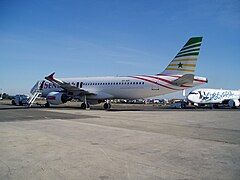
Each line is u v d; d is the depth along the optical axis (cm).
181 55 3114
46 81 3966
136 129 1338
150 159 709
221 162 678
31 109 3195
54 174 574
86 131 1249
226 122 1747
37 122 1638
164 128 1390
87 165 648
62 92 3544
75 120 1791
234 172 589
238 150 830
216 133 1209
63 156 741
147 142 966
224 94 5450
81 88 3612
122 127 1420
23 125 1472
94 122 1669
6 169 611
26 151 802
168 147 875
